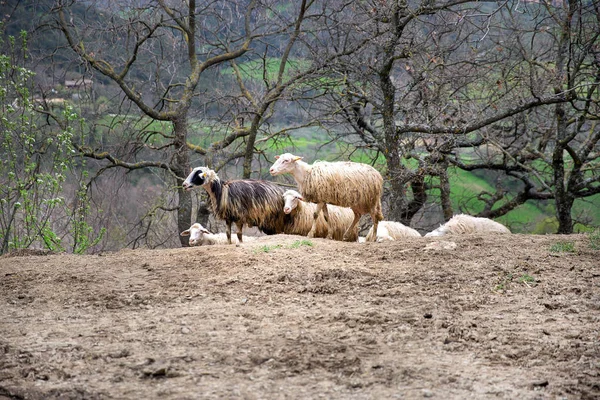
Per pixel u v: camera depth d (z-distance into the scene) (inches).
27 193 579.8
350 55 772.0
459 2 669.3
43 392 213.9
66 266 395.9
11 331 280.1
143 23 780.6
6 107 592.7
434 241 426.6
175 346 255.9
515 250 401.7
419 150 994.7
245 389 214.7
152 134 858.8
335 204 470.6
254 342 257.4
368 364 234.1
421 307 300.2
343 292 327.6
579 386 215.3
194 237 543.5
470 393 210.1
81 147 747.4
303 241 426.6
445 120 751.7
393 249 407.5
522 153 910.4
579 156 832.9
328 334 265.9
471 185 1213.1
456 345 253.8
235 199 473.7
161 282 354.6
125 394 212.4
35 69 823.7
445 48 711.7
